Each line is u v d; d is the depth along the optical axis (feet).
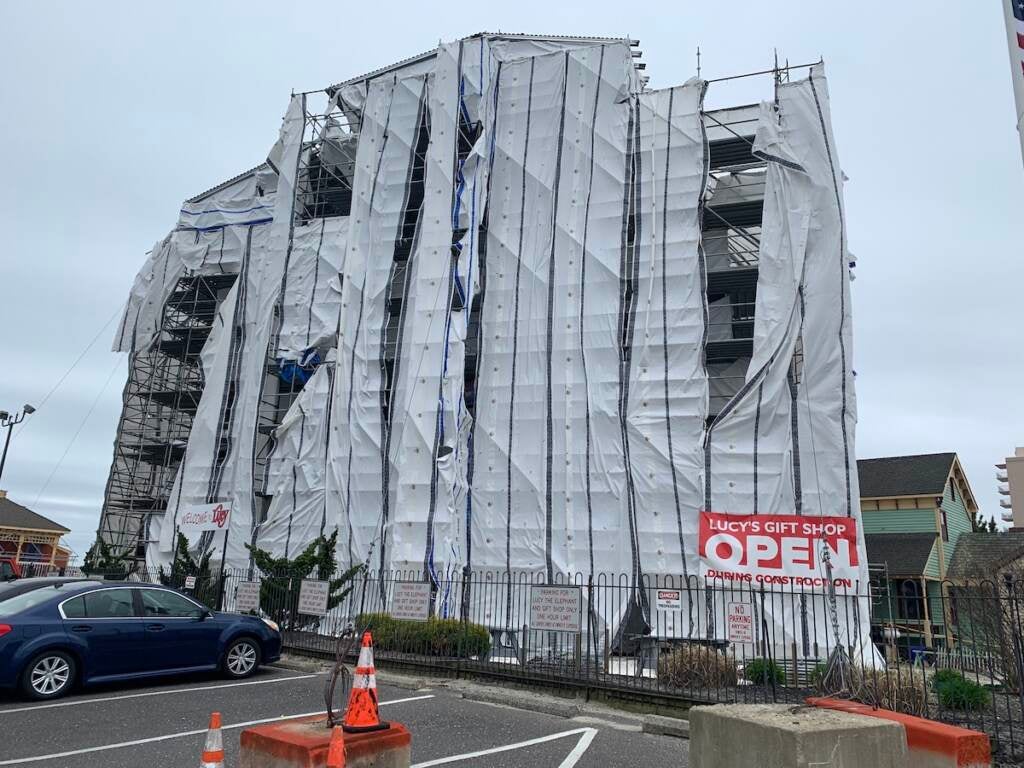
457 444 70.95
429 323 74.54
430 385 72.74
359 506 74.49
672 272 70.49
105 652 35.22
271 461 82.23
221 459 84.58
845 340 63.82
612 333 70.59
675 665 42.22
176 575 73.97
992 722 33.76
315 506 77.25
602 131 76.33
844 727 16.01
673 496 64.80
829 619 56.80
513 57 83.56
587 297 72.43
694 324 68.59
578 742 29.17
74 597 35.53
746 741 16.56
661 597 54.08
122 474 103.19
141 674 36.37
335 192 97.45
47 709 31.37
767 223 68.28
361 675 18.43
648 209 73.00
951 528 91.35
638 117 75.77
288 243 87.56
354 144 94.07
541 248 75.51
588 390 69.77
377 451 75.51
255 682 39.34
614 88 77.15
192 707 32.60
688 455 65.46
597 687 38.17
